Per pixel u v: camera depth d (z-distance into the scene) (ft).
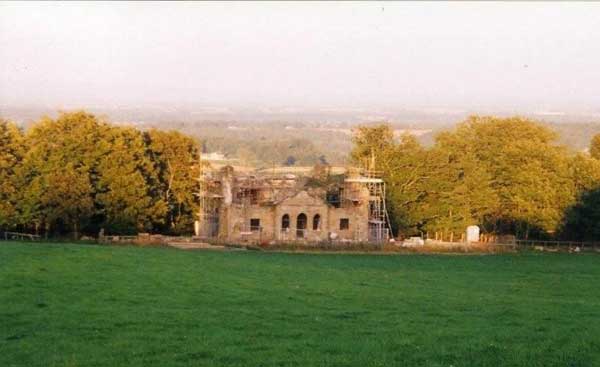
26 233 440.04
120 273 203.82
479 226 476.13
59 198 411.75
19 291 169.78
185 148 495.41
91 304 160.45
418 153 469.16
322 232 412.98
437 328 144.15
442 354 122.52
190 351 122.21
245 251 336.90
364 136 506.07
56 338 130.11
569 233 443.32
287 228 411.13
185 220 488.44
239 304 168.14
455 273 261.24
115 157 428.97
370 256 328.70
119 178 424.05
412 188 465.47
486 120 520.83
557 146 498.69
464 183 467.52
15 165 429.38
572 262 316.40
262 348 125.18
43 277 187.93
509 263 305.73
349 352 123.34
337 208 415.85
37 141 440.04
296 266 261.24
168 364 115.14
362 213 418.51
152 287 185.47
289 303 171.53
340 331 139.64
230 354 120.57
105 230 426.51
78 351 122.11
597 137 558.56
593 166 442.91
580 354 123.85
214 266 239.91
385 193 461.78
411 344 129.18
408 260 311.27
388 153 474.08
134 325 140.67
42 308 154.10
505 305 179.73
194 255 270.05
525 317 160.15
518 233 453.17
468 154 481.05
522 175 447.42
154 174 462.19
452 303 180.14
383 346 127.54
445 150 481.46
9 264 203.82
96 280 189.57
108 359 117.29
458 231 458.91
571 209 433.89
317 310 162.71
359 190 428.15
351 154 507.71
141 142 462.19
